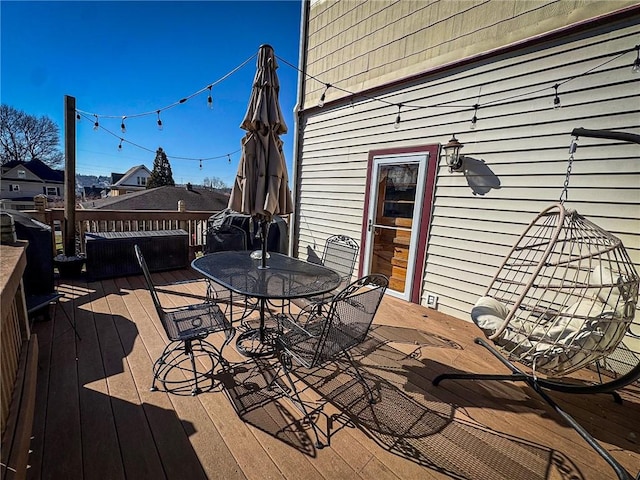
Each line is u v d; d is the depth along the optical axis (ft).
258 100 7.46
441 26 11.22
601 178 8.26
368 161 14.08
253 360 7.68
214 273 7.50
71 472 4.46
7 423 4.34
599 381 7.61
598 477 4.83
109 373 6.89
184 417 5.66
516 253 9.80
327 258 12.59
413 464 4.94
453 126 11.10
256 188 7.63
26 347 6.55
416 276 12.45
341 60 14.98
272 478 4.57
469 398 6.70
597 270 6.85
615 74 7.98
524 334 6.02
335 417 5.90
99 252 13.26
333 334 5.77
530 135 9.40
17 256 5.28
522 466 4.99
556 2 8.71
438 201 11.63
